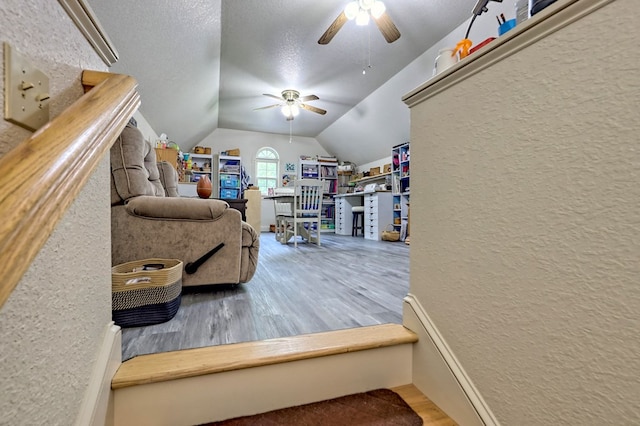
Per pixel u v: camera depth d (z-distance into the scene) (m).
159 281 1.18
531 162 0.61
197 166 6.16
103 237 0.71
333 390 0.91
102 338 0.70
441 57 0.97
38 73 0.47
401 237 4.99
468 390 0.77
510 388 0.66
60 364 0.50
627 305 0.47
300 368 0.87
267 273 2.25
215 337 1.03
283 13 2.80
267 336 1.04
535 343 0.61
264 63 3.75
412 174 1.01
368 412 0.85
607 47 0.49
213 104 4.89
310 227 4.57
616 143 0.48
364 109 5.31
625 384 0.47
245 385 0.82
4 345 0.36
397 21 3.01
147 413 0.75
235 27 3.00
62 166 0.37
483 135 0.73
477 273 0.75
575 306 0.54
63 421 0.50
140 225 1.54
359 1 2.37
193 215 1.60
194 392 0.78
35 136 0.39
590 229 0.51
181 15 2.29
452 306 0.84
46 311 0.46
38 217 0.31
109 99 0.54
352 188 7.24
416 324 0.98
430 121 0.92
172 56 2.69
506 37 0.65
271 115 5.84
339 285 1.87
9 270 0.27
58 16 0.53
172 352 0.87
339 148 7.25
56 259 0.49
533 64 0.61
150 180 2.18
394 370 0.98
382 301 1.51
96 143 0.44
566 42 0.55
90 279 0.63
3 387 0.36
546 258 0.58
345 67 3.91
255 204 5.68
